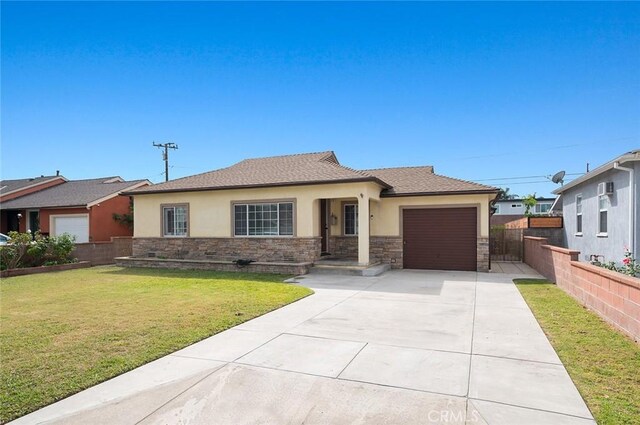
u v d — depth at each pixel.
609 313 6.41
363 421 3.33
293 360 4.78
